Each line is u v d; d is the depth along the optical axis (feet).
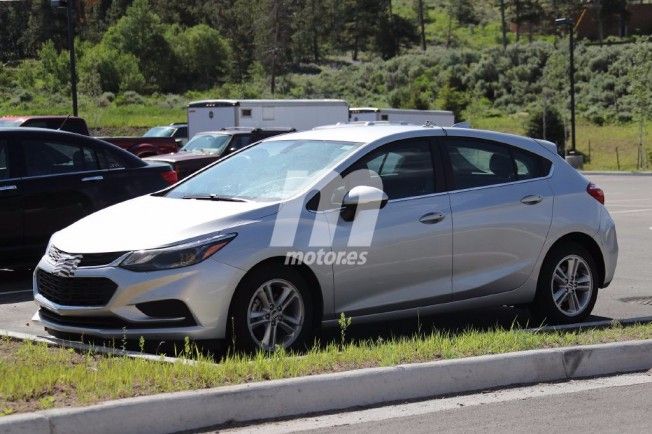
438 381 24.43
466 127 33.14
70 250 27.96
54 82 299.79
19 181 42.52
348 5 439.22
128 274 26.58
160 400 20.95
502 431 21.54
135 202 31.45
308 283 28.48
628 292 41.47
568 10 419.33
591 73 285.43
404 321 34.53
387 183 30.17
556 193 33.35
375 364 24.58
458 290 31.01
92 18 415.03
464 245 31.07
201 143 95.04
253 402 21.98
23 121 74.59
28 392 21.58
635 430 21.80
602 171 164.55
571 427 21.93
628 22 416.05
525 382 25.67
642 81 189.67
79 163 44.62
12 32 404.77
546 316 33.06
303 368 23.79
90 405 20.54
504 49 326.85
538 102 272.72
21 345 27.89
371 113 152.97
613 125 240.73
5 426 19.20
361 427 21.63
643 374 27.02
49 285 28.58
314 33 423.64
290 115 138.10
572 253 33.40
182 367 23.45
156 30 358.23
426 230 30.19
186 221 27.58
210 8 441.27
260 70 370.32
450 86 295.69
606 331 29.40
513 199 32.24
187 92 326.44
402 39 445.37
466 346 26.32
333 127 33.81
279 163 31.24
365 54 446.60
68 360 25.48
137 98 294.46
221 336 26.81
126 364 24.04
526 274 32.40
